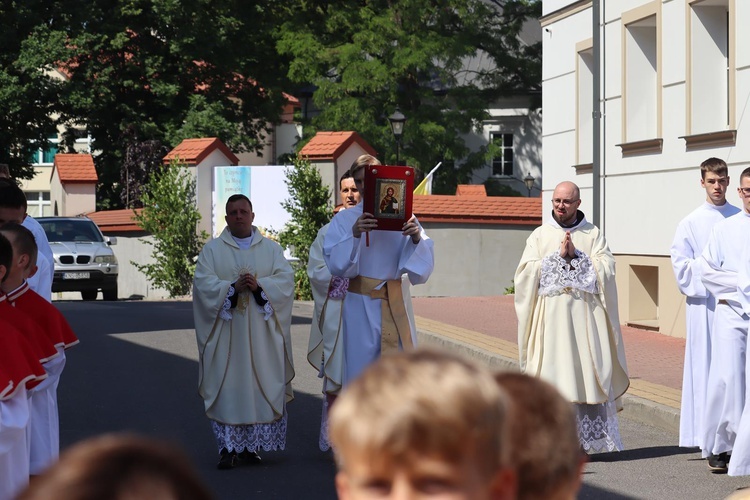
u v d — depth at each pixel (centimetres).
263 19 4219
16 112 3684
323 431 891
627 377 891
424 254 802
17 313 591
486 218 2595
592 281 877
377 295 820
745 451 765
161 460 119
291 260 2500
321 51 4003
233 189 2598
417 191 2847
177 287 2695
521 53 4412
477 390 143
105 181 3962
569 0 1942
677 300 1573
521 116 4984
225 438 855
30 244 605
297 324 1884
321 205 2502
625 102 1728
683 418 891
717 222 891
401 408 141
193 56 3853
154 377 1309
